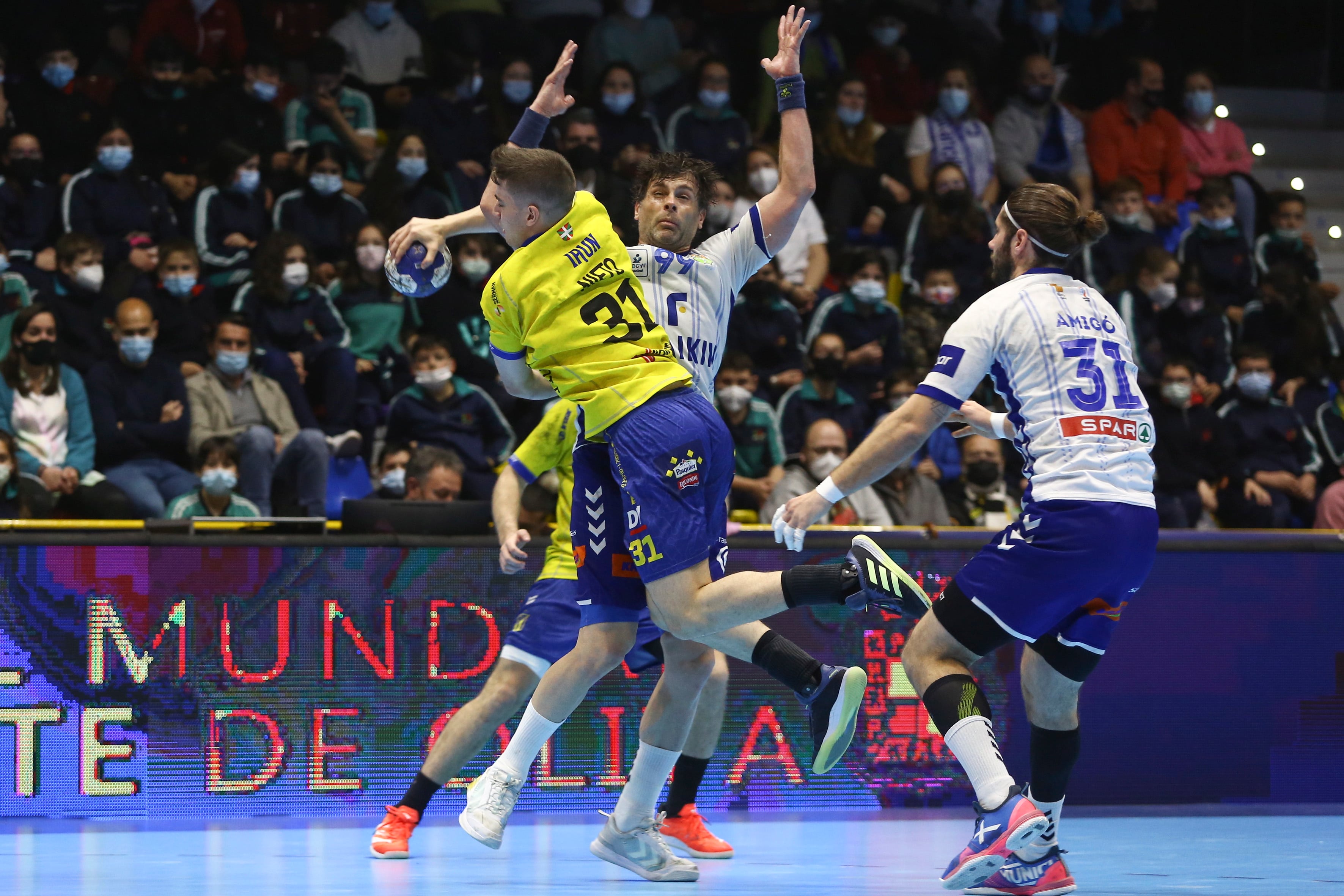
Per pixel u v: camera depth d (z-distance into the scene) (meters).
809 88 30.69
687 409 10.26
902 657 11.23
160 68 25.44
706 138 27.95
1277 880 10.84
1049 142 31.38
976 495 21.77
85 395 19.92
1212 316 26.11
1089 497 9.53
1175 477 23.28
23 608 14.48
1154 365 25.12
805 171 11.66
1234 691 16.73
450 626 15.50
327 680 15.17
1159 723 16.56
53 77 25.14
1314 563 17.02
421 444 21.05
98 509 18.84
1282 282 26.94
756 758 15.98
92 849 12.79
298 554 15.17
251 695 14.98
